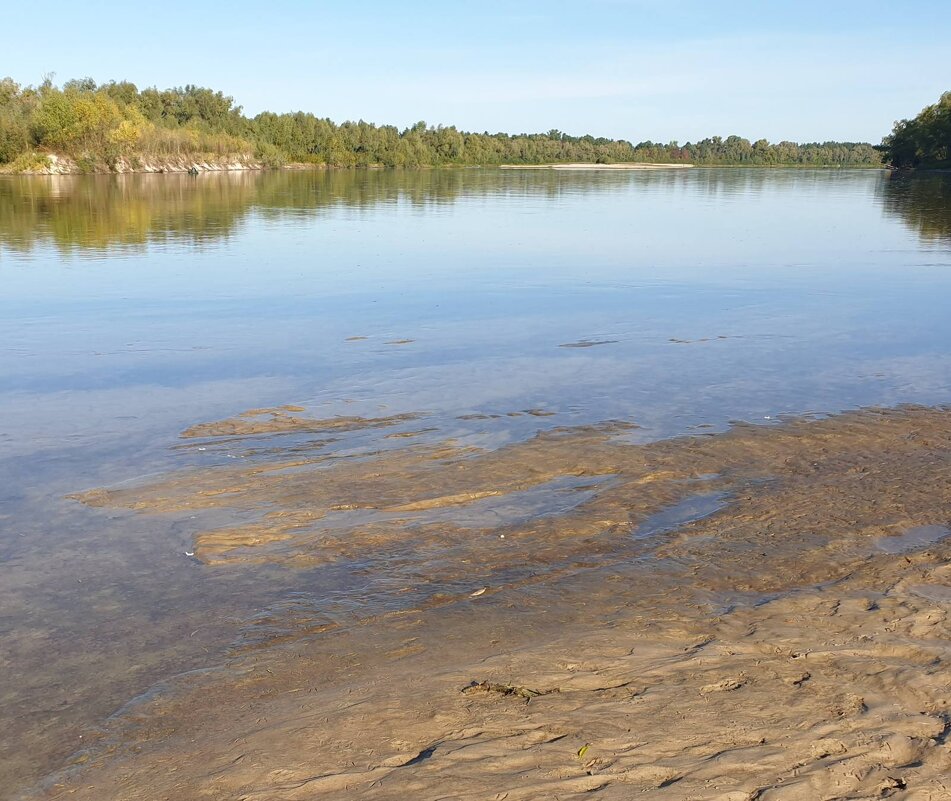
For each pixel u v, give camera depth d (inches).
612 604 230.2
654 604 229.3
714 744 155.8
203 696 190.4
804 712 166.6
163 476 319.0
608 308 639.1
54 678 200.2
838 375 460.8
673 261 885.8
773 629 208.5
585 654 197.3
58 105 3159.5
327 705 180.7
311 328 566.6
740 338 543.8
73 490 307.9
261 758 160.9
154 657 208.5
